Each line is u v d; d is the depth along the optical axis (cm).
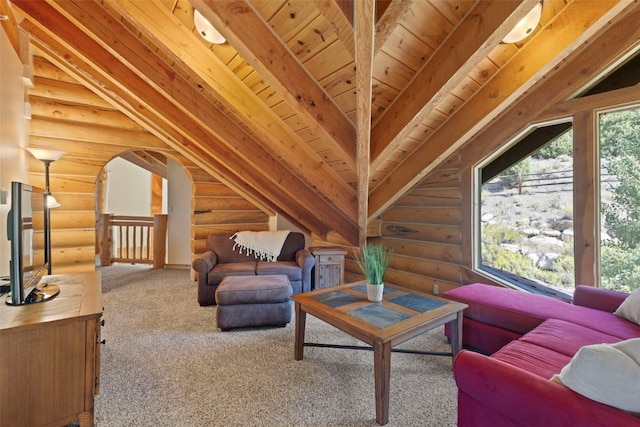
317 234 464
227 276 339
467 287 263
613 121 233
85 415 155
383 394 167
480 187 329
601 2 177
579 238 247
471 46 173
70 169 381
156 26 184
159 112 301
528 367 141
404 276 398
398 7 141
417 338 274
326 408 179
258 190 414
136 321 307
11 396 139
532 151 284
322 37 172
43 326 143
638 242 222
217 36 190
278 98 232
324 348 254
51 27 236
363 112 200
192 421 167
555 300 230
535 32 207
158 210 831
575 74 244
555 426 100
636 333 172
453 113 277
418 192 379
